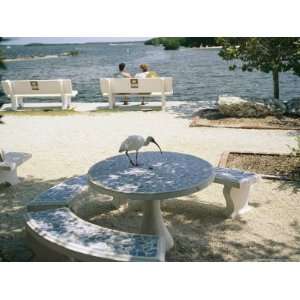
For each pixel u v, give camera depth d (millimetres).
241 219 5582
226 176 5645
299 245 4902
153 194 4422
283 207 5875
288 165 7461
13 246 5031
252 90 16531
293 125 10367
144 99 15180
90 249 3910
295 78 19469
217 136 9695
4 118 12484
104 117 12219
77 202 6332
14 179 7059
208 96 15484
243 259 4633
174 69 24625
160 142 9367
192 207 6039
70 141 9727
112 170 5188
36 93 13484
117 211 6051
